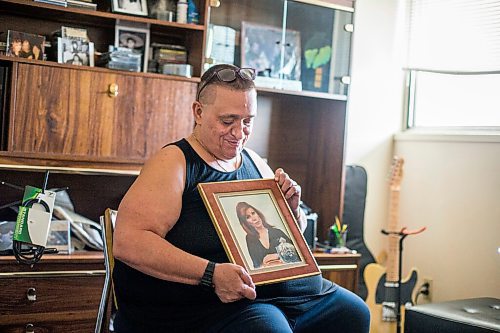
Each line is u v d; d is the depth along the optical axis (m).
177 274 2.01
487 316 2.95
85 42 3.30
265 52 3.67
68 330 3.04
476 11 3.94
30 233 2.61
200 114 2.28
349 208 4.08
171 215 2.10
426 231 4.08
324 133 3.99
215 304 2.09
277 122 4.02
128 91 3.28
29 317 2.97
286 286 2.19
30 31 3.37
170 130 3.38
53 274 3.00
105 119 3.24
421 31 4.19
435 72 4.11
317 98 4.04
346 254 3.67
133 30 3.45
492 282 3.72
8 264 2.92
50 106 3.13
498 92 3.89
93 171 3.20
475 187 3.83
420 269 4.11
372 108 4.22
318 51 3.80
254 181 2.29
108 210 2.44
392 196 4.05
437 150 4.04
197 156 2.24
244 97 2.21
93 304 3.08
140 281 2.13
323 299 2.33
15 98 3.07
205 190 2.16
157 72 3.50
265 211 2.23
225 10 3.53
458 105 4.07
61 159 3.15
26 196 2.64
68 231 3.14
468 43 3.98
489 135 3.78
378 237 4.26
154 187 2.10
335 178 3.90
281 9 3.70
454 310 3.04
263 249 2.14
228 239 2.11
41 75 3.11
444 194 3.99
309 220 3.63
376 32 4.21
